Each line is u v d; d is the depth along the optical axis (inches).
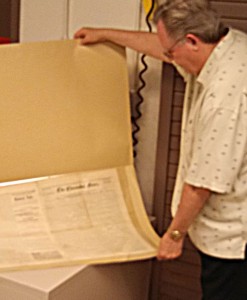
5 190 75.7
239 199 61.7
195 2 59.1
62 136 77.2
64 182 77.4
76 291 64.5
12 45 73.4
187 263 82.4
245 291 64.2
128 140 80.0
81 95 76.7
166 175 82.1
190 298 83.2
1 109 74.5
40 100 75.5
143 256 67.3
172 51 61.5
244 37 61.8
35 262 65.0
